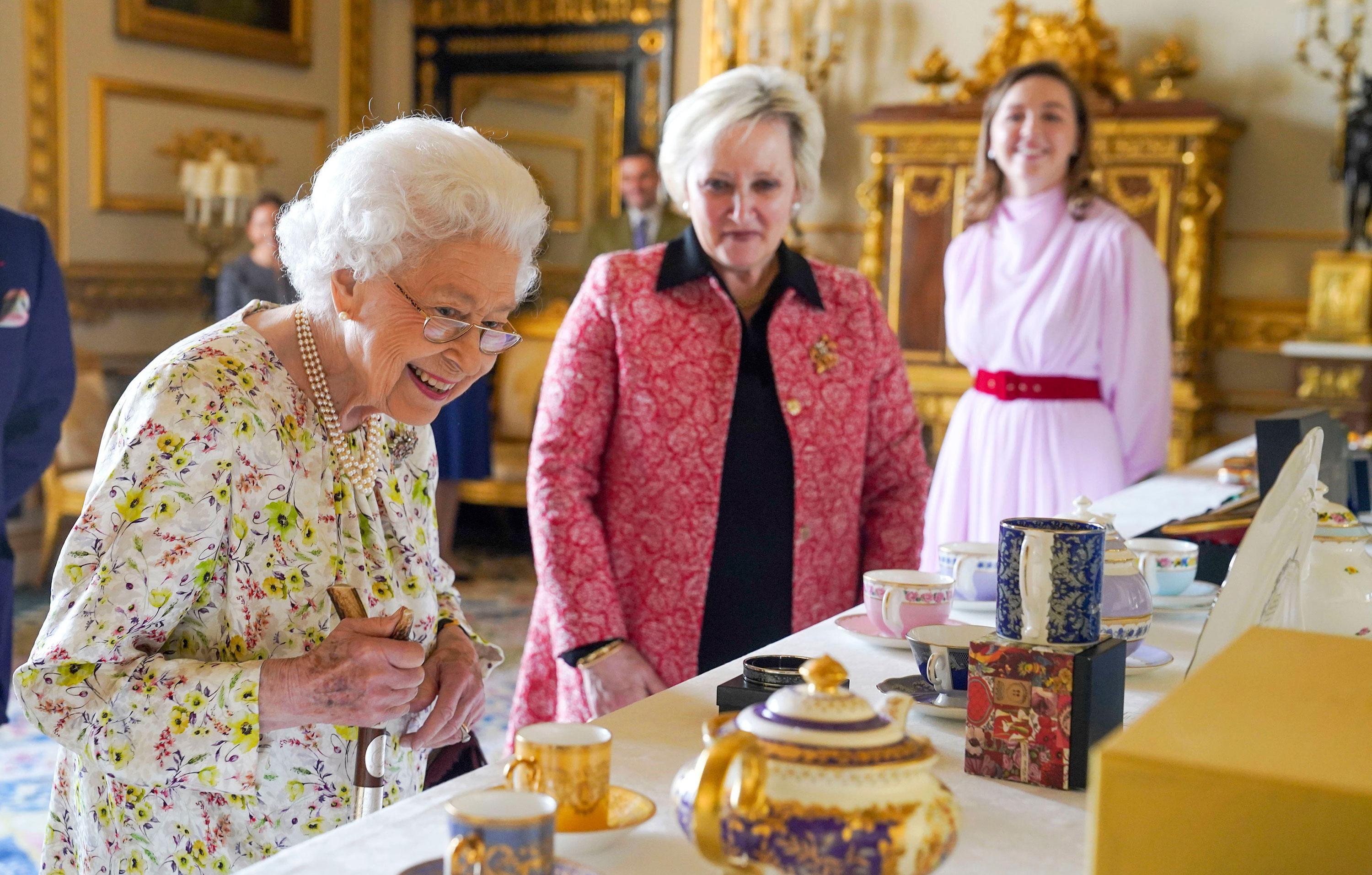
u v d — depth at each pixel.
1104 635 1.21
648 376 1.94
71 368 2.70
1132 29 6.12
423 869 0.84
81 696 1.18
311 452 1.32
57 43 6.02
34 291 2.60
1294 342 5.55
